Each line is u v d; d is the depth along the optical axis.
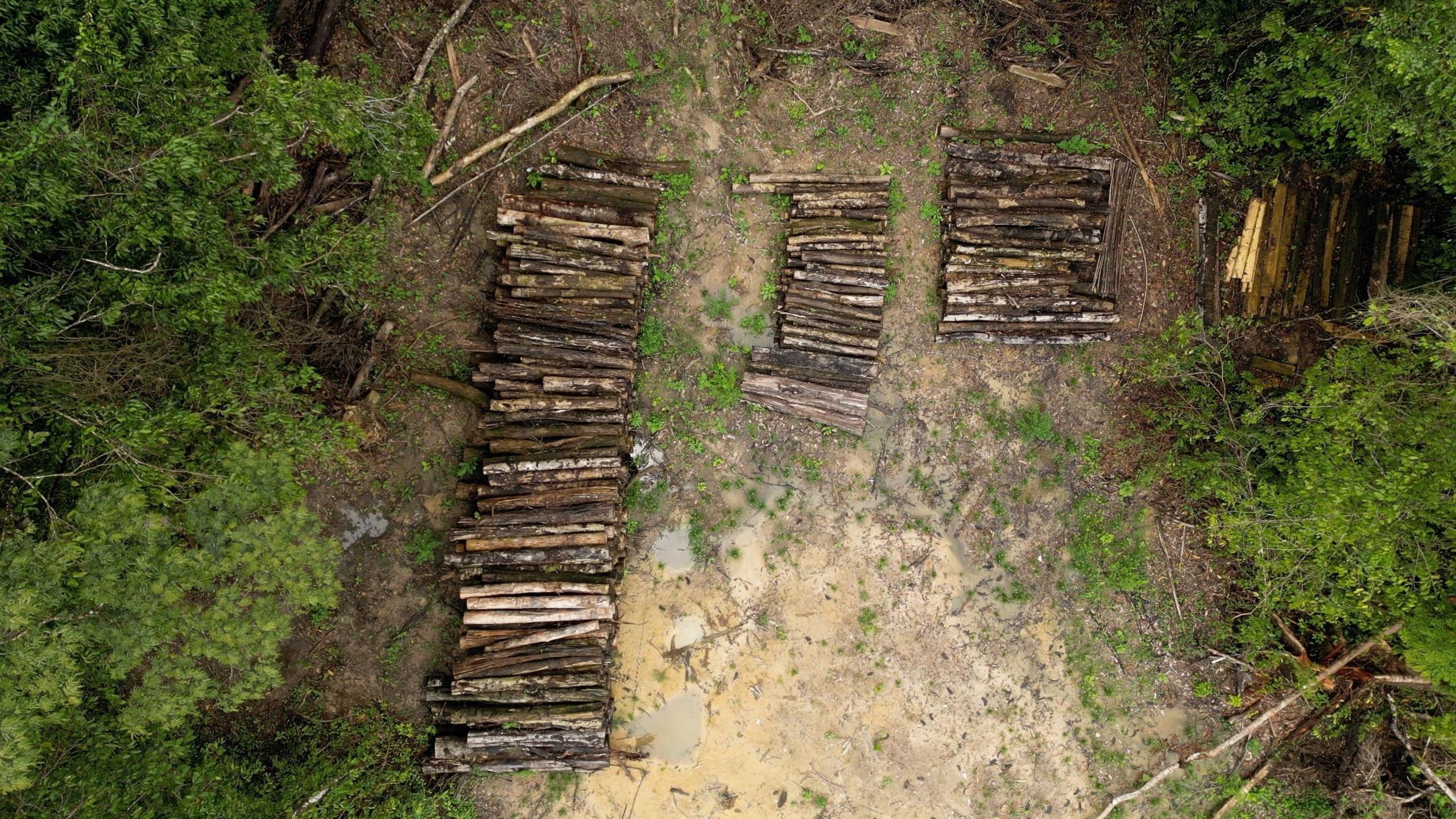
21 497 9.34
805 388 13.96
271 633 10.95
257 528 10.63
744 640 14.34
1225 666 14.59
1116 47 14.03
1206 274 14.38
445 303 13.67
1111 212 14.09
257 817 12.19
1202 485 13.79
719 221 14.25
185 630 10.41
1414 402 10.92
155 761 10.91
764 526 14.39
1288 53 12.17
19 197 7.80
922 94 14.19
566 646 13.03
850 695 14.42
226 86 10.41
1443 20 9.66
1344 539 11.14
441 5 13.10
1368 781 13.80
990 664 14.55
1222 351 14.18
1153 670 14.64
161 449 9.77
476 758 13.28
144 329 9.46
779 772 14.34
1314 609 12.85
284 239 10.44
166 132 8.52
